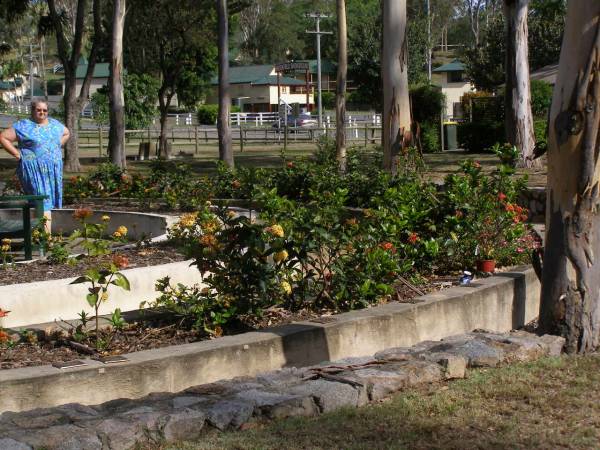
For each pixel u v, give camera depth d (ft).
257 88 253.24
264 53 304.09
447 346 20.49
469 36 271.49
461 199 30.86
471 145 103.40
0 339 19.75
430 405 17.12
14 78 257.96
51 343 20.75
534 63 151.84
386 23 48.11
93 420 14.97
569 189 22.03
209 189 51.01
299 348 20.18
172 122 219.61
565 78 21.83
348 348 21.13
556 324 22.35
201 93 167.84
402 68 48.32
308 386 17.03
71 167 91.50
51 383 17.11
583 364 20.62
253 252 22.20
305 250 22.97
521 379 18.97
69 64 91.61
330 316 21.83
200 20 108.99
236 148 130.72
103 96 156.76
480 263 29.07
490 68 153.17
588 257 22.12
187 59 119.55
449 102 193.57
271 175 51.21
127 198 52.70
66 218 45.34
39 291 25.05
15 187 49.65
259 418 15.97
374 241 25.62
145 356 18.33
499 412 17.08
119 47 77.20
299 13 309.42
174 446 14.79
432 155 99.30
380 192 42.39
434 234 30.94
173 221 39.75
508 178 32.68
